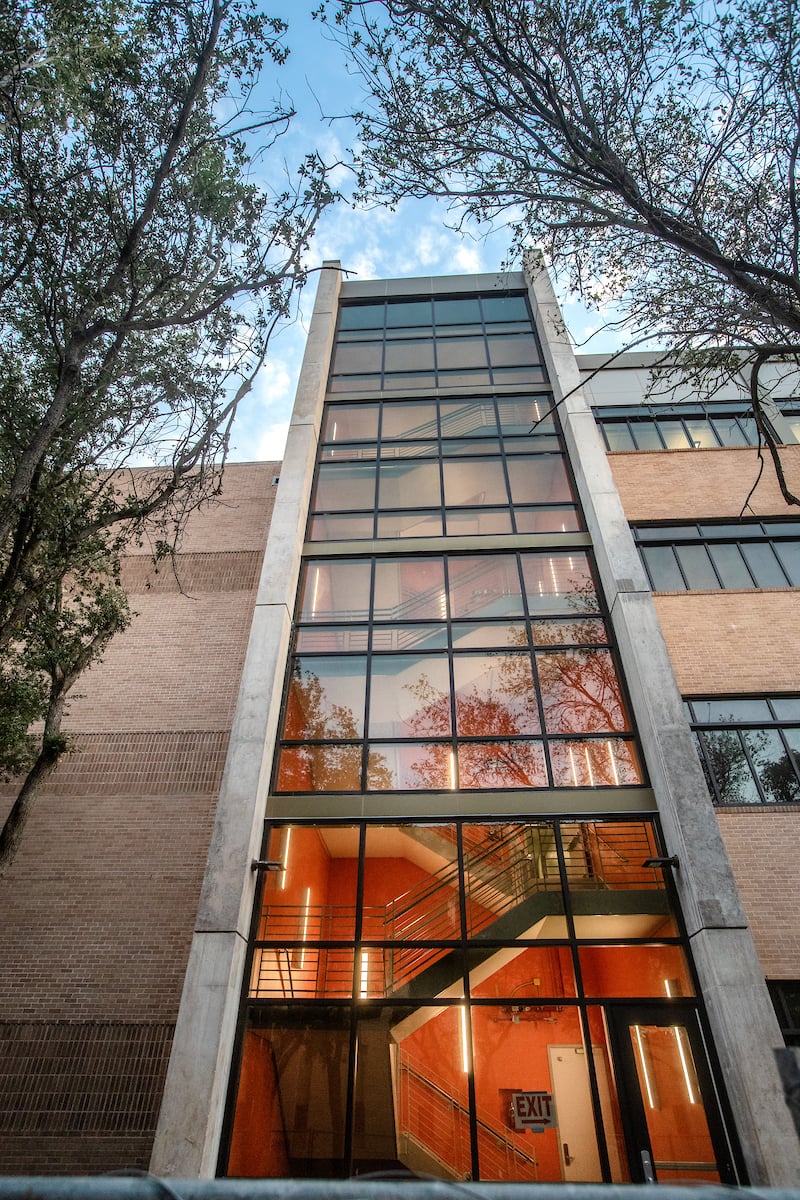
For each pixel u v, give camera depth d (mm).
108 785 11961
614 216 8391
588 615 12086
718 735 11227
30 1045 9539
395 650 11758
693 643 12289
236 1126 7844
